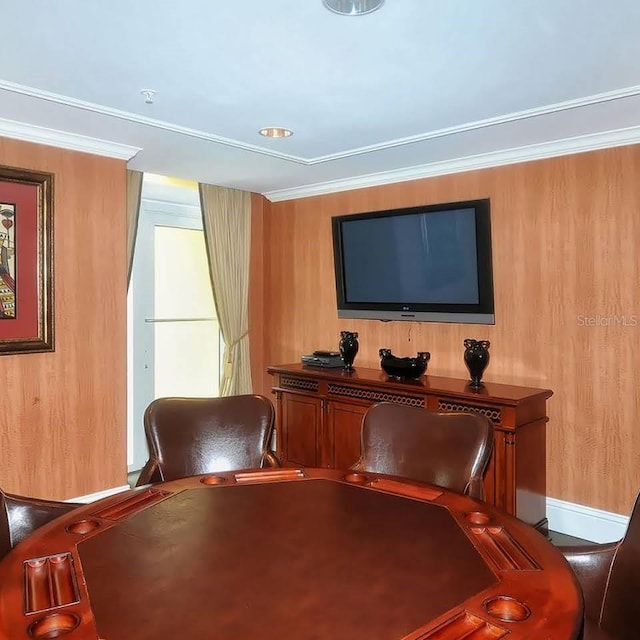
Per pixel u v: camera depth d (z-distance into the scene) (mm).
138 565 1375
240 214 4785
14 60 2232
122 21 1922
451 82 2439
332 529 1599
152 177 4488
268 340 5055
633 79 2389
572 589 1260
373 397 3654
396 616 1148
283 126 3055
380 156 3643
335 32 1998
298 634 1086
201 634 1085
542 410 3279
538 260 3436
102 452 3531
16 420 3160
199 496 1866
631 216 3086
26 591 1248
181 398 2559
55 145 3240
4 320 3076
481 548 1477
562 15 1871
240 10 1847
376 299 4129
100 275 3488
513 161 3498
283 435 4223
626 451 3145
